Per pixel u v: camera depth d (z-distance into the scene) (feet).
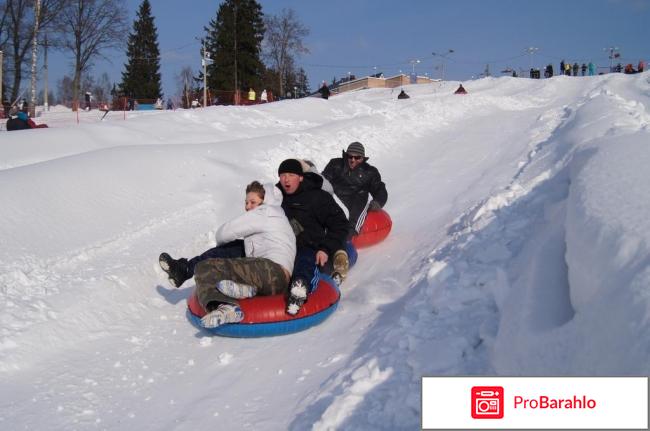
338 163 23.90
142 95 217.36
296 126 60.49
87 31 150.71
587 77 111.86
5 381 13.25
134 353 14.79
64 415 11.89
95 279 18.10
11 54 137.49
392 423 9.48
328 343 14.11
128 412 11.98
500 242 16.14
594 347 6.91
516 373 8.43
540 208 17.71
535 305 9.34
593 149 15.29
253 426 10.84
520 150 37.86
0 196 21.40
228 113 59.62
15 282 16.98
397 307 15.40
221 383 12.89
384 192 24.21
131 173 27.81
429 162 40.93
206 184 30.14
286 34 197.98
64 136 41.22
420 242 22.11
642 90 89.56
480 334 10.95
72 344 15.15
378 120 53.21
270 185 16.79
